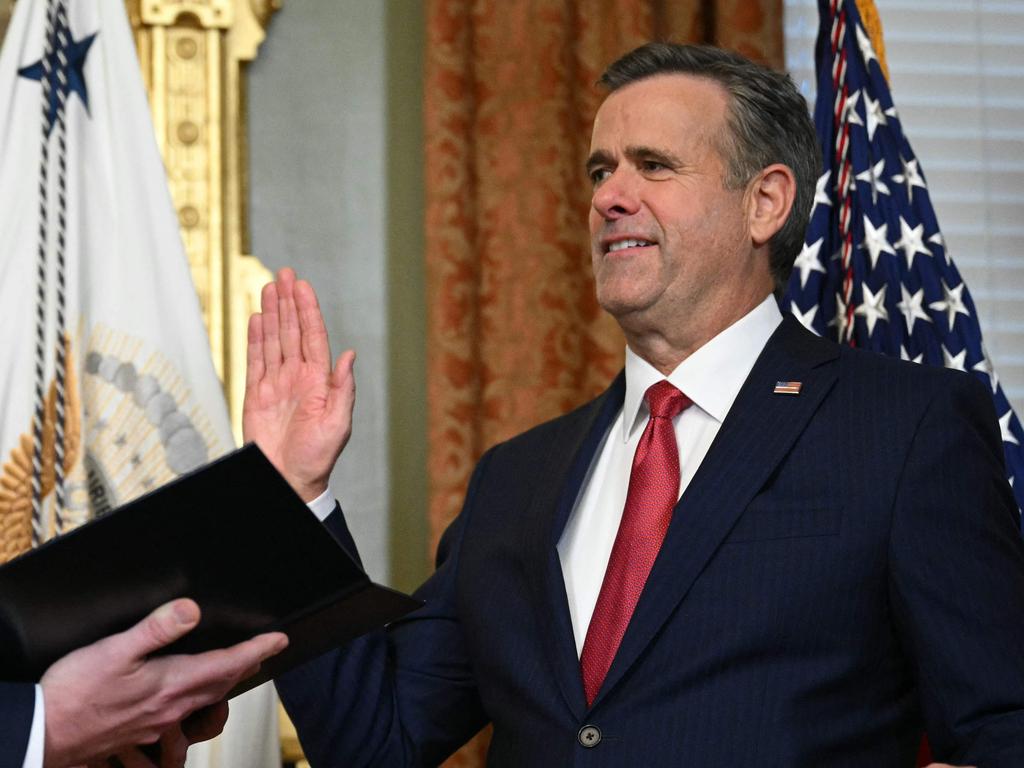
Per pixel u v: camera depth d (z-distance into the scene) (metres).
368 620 2.58
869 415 2.79
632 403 3.08
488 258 4.88
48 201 4.09
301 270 4.91
